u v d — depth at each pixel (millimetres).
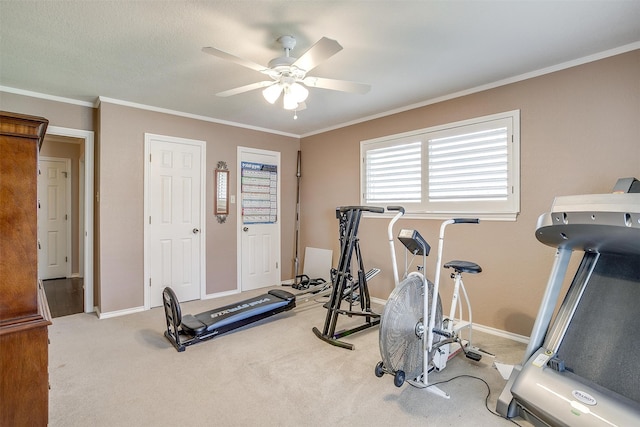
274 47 2373
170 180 3934
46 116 3346
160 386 2150
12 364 1058
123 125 3578
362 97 3430
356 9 1928
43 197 5188
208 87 3158
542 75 2760
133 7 1897
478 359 2527
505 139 2977
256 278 4770
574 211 1594
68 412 1870
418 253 2131
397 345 1982
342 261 3008
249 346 2783
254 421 1812
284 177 5066
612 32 2180
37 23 2053
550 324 2291
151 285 3801
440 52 2457
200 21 2047
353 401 2006
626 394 1604
